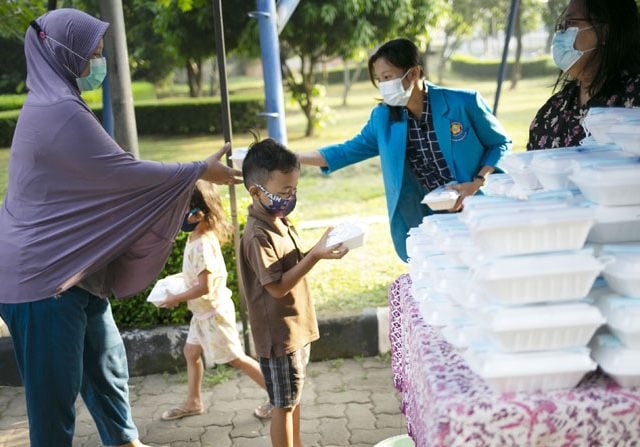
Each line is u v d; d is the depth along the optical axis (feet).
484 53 96.68
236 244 12.80
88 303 8.77
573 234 4.46
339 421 11.28
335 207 27.53
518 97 63.77
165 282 11.14
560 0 41.81
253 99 56.95
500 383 4.58
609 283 4.75
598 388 4.64
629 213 4.67
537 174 5.40
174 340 13.43
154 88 72.49
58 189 7.85
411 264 6.56
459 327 5.01
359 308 14.14
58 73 7.95
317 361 13.52
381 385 12.41
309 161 10.84
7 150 50.39
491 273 4.42
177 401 12.38
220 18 11.54
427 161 10.38
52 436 8.25
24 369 8.18
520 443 4.53
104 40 12.30
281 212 8.27
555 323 4.42
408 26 37.99
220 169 8.71
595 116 5.58
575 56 7.25
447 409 4.54
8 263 7.91
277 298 8.38
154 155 47.06
